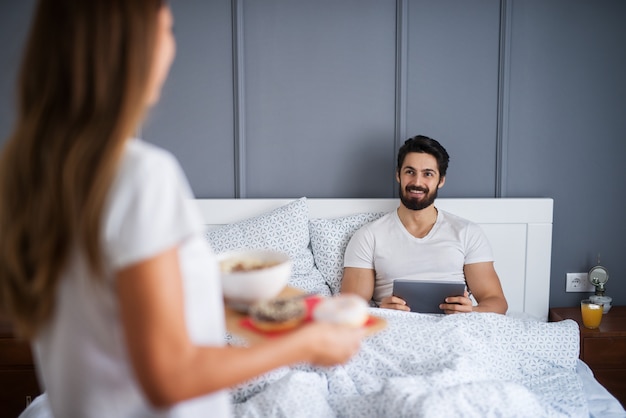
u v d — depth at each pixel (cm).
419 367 168
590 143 266
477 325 186
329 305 82
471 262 231
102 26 61
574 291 271
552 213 260
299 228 246
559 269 271
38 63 63
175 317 60
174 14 256
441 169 234
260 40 258
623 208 269
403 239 235
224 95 261
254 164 265
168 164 66
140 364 59
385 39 260
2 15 249
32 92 63
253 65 259
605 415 164
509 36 259
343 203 258
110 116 62
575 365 191
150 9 64
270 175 266
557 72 262
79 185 61
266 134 264
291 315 81
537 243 257
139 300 59
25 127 63
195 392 61
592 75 263
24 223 63
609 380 230
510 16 258
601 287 260
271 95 262
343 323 79
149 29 64
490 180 269
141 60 63
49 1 63
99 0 61
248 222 247
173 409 71
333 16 258
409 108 264
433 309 207
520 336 188
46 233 62
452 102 264
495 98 264
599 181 268
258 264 96
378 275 237
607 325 236
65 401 69
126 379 68
